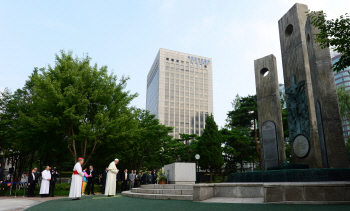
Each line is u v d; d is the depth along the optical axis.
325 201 6.97
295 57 15.01
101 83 18.84
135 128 20.64
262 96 16.88
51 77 17.80
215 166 34.81
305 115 13.84
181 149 42.00
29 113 20.12
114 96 19.58
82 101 16.72
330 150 10.81
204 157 34.66
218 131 36.66
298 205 6.73
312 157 13.11
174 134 107.56
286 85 15.62
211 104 117.62
